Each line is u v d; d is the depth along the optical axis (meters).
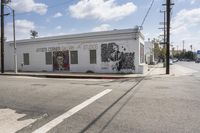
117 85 13.14
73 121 6.05
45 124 5.84
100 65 24.38
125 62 23.12
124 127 5.45
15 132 5.25
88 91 10.91
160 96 9.19
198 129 5.21
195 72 24.95
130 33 22.67
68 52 26.41
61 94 10.17
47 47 28.00
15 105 8.12
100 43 24.27
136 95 9.49
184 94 9.62
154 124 5.61
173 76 19.70
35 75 22.31
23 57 30.28
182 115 6.34
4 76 22.70
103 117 6.33
